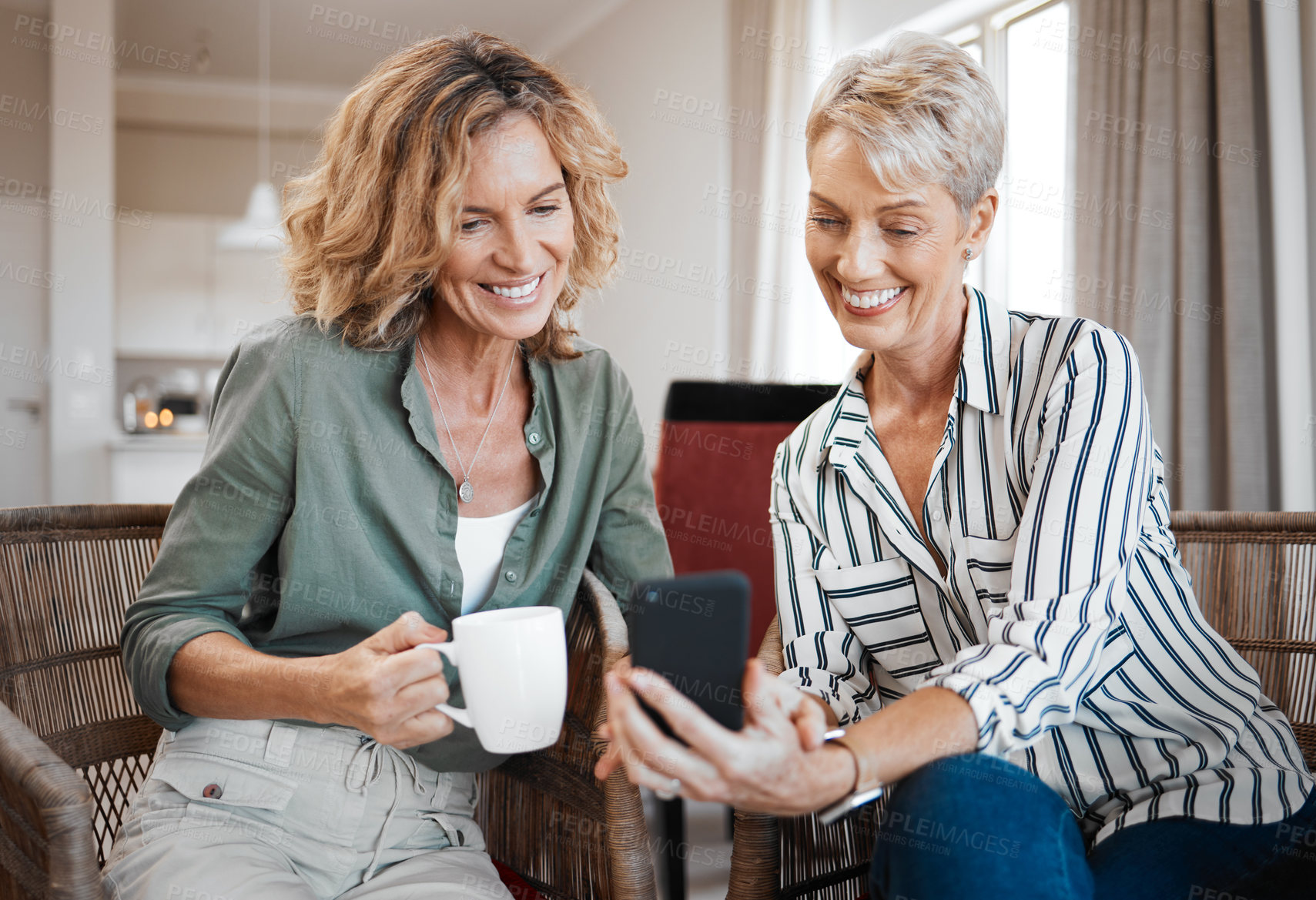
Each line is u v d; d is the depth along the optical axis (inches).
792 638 40.7
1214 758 34.2
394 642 31.4
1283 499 84.7
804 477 41.3
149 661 37.2
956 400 37.7
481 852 41.4
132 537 45.8
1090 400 34.1
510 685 29.0
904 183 34.0
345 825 38.6
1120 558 32.8
